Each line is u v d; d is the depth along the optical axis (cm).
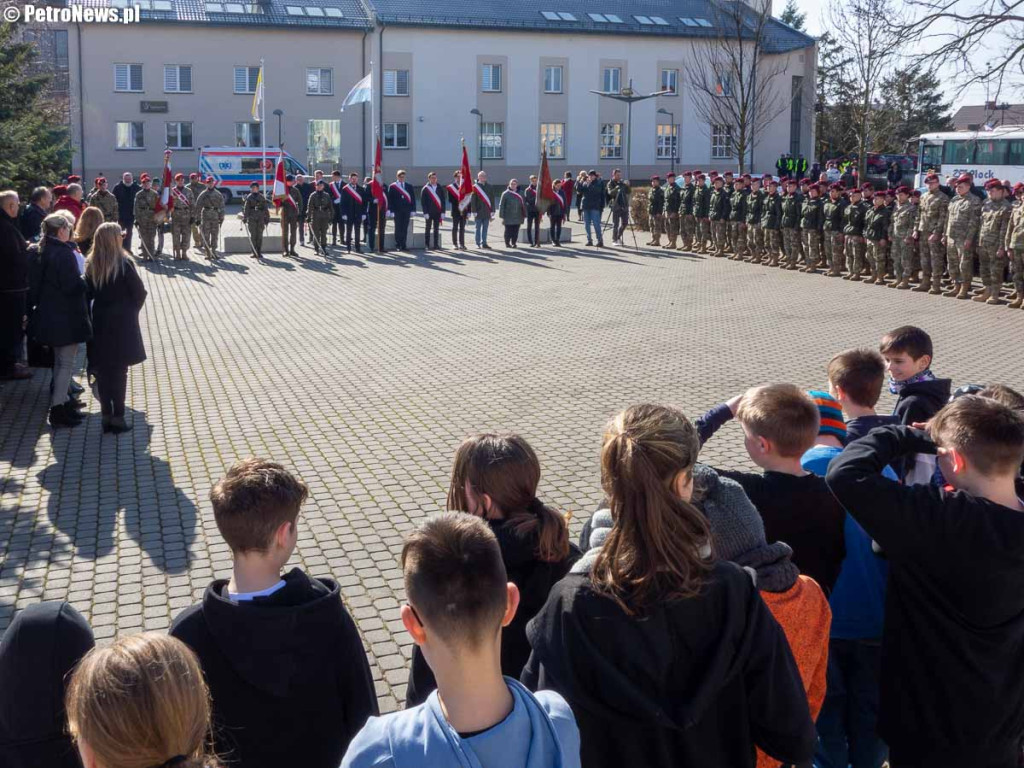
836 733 345
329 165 4891
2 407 957
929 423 285
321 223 2284
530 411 942
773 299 1680
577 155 5247
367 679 275
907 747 287
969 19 1587
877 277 1845
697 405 967
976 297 1664
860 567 340
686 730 222
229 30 4656
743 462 788
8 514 669
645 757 224
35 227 1280
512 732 182
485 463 292
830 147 5291
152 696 168
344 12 4878
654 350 1244
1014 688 273
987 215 1590
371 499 697
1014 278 1562
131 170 4659
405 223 2389
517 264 2150
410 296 1691
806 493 323
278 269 2036
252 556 265
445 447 823
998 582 259
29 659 244
